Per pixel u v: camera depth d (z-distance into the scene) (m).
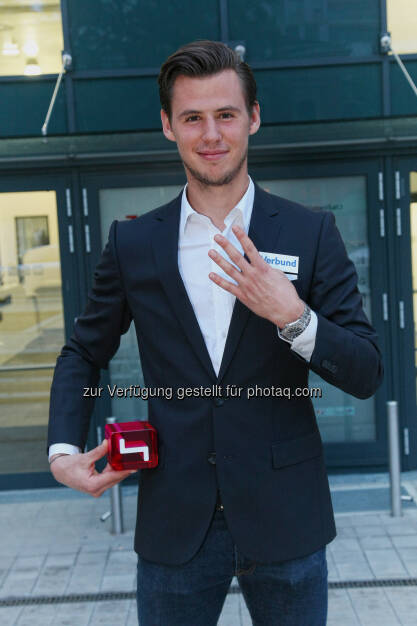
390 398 5.00
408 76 4.50
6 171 4.86
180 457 1.43
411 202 4.88
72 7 4.70
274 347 1.39
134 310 1.50
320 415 5.06
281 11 4.70
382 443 5.03
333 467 5.06
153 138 4.14
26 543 4.02
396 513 4.14
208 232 1.46
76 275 4.96
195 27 4.71
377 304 4.95
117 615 3.09
